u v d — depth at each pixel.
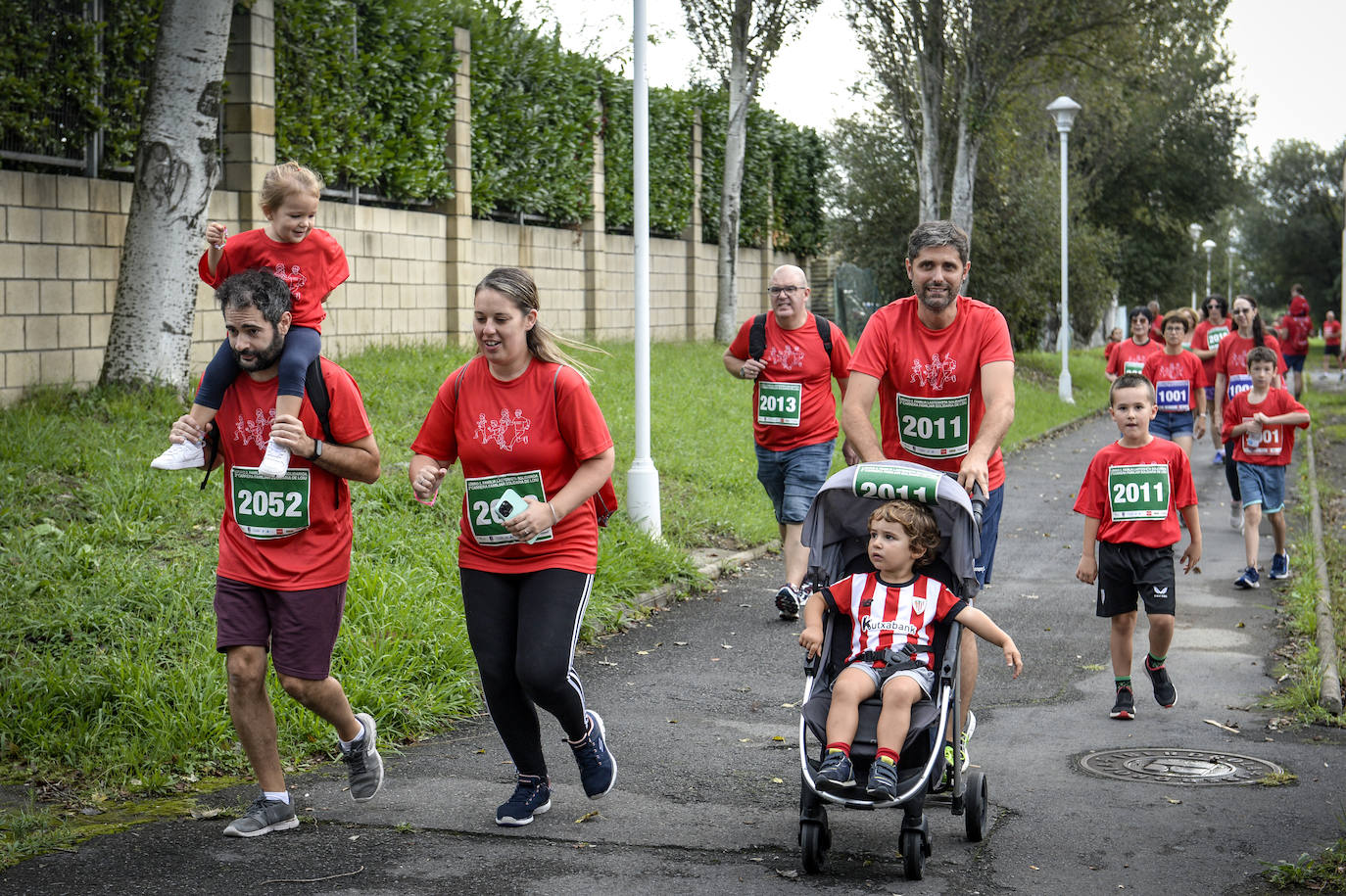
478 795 5.46
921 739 4.80
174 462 4.81
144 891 4.36
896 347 5.50
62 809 5.20
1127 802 5.45
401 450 11.26
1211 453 19.86
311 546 4.85
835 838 5.03
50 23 12.02
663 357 21.47
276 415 4.73
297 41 15.12
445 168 18.44
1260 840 4.98
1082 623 9.12
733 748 6.20
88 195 12.24
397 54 17.14
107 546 7.88
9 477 8.66
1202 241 57.91
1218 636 8.67
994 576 10.84
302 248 6.07
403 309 17.58
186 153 11.60
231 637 4.80
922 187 29.58
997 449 5.62
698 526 11.84
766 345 9.07
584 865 4.66
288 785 5.56
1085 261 36.94
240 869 4.58
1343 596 9.59
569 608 4.93
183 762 5.68
